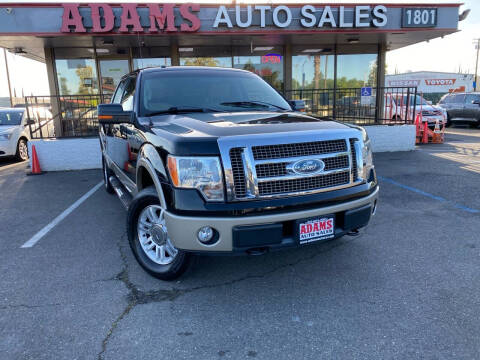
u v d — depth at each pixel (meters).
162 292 3.06
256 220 2.62
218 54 12.51
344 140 2.93
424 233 4.23
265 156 2.66
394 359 2.23
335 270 3.39
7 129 10.51
